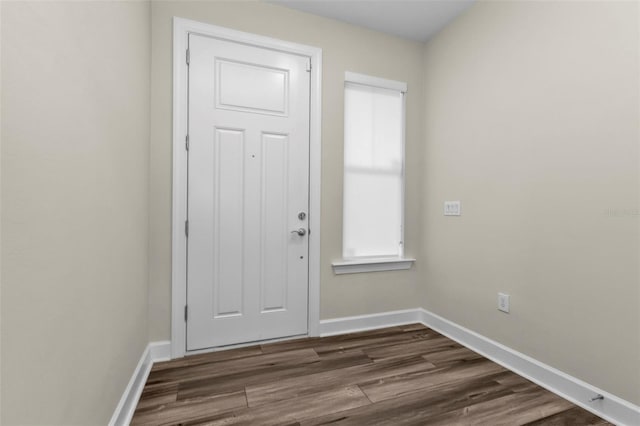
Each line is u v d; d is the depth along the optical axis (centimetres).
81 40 85
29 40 61
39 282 66
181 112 185
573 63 144
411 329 236
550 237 155
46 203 68
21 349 59
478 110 200
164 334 183
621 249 127
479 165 198
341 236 228
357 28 230
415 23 227
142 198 160
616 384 128
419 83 250
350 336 221
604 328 133
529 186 166
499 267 184
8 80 55
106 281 106
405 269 249
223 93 195
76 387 83
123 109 124
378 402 142
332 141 224
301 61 214
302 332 217
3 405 54
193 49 188
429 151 245
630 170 124
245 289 202
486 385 156
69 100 78
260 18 202
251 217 203
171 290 184
